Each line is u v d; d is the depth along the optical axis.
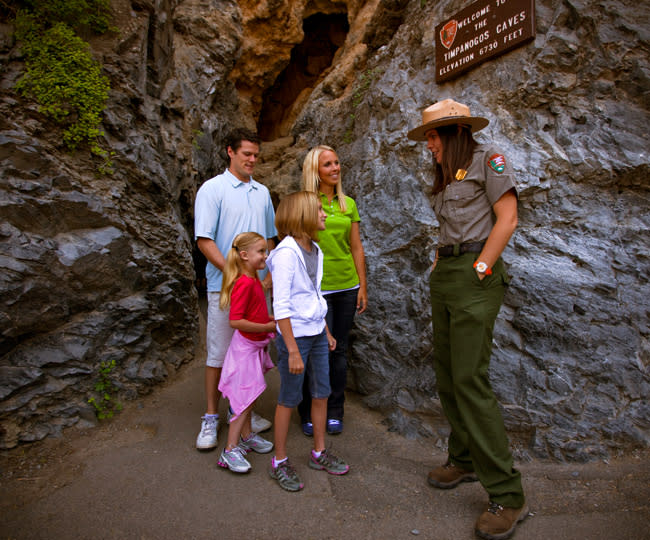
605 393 2.55
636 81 2.94
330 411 2.97
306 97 10.00
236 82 9.15
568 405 2.53
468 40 3.51
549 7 3.22
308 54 10.46
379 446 2.78
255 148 2.92
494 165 1.95
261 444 2.70
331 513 2.11
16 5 3.67
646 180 2.85
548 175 3.00
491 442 1.95
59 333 3.03
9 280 2.73
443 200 2.12
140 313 3.48
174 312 3.95
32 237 2.96
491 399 1.98
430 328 3.09
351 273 3.02
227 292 2.58
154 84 5.46
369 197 3.92
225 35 7.47
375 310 3.53
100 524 1.99
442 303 2.13
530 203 3.03
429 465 2.53
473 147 2.10
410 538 1.94
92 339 3.12
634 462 2.36
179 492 2.25
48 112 3.41
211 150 6.72
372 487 2.32
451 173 2.08
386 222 3.68
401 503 2.18
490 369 2.75
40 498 2.17
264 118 10.54
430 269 3.25
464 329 1.99
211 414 2.77
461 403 2.01
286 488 2.28
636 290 2.71
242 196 2.95
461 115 2.10
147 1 5.13
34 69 3.45
